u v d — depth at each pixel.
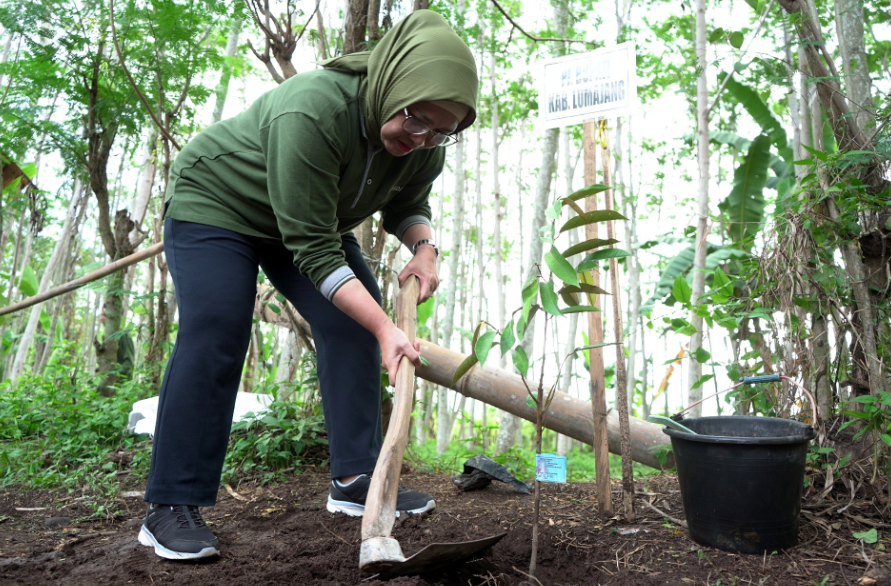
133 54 4.66
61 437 3.62
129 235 5.59
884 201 2.18
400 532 1.99
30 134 4.84
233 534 2.09
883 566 1.61
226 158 1.97
